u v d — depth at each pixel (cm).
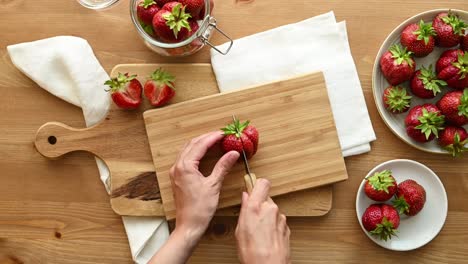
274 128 128
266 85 127
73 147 130
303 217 131
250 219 113
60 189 133
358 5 132
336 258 130
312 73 127
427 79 124
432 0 132
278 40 131
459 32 124
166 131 128
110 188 130
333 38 130
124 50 133
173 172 120
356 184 131
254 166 128
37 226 133
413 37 125
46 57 131
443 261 130
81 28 133
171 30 118
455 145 124
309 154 127
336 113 130
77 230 133
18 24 134
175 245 116
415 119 124
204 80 131
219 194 126
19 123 134
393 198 130
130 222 130
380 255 130
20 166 134
